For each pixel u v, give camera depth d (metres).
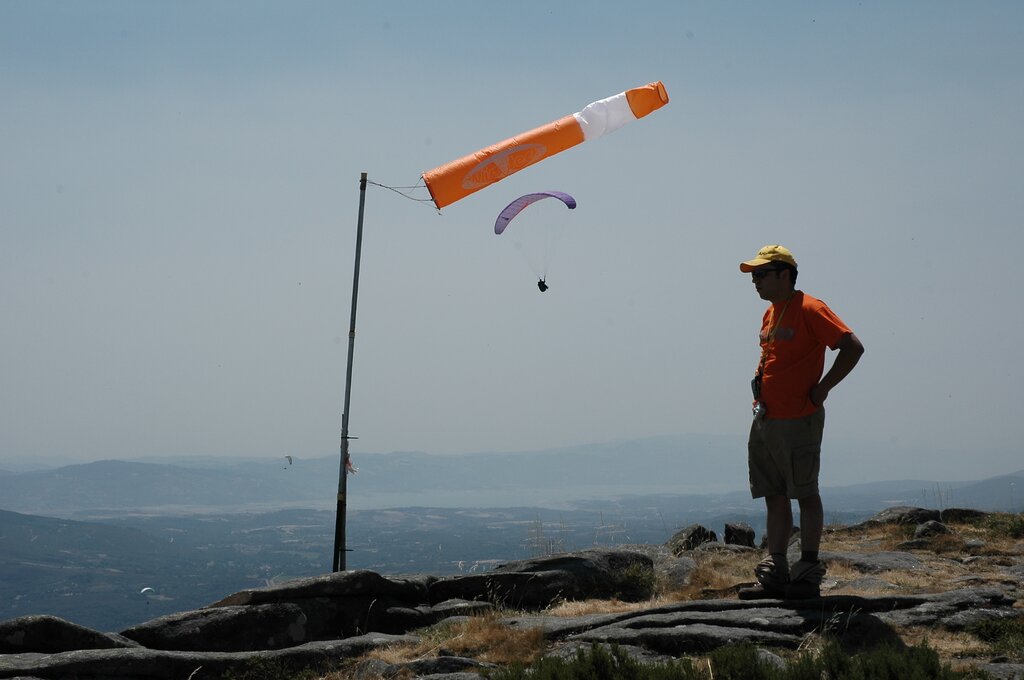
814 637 7.08
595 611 8.97
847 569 10.28
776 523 8.21
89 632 7.76
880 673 5.60
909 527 13.41
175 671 7.18
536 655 7.22
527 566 10.34
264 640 8.18
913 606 7.80
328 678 7.27
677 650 7.06
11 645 7.51
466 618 8.55
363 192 12.72
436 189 12.90
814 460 7.92
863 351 7.68
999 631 7.14
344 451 11.98
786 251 8.03
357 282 12.41
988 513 14.01
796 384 7.90
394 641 7.84
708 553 11.98
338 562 11.70
